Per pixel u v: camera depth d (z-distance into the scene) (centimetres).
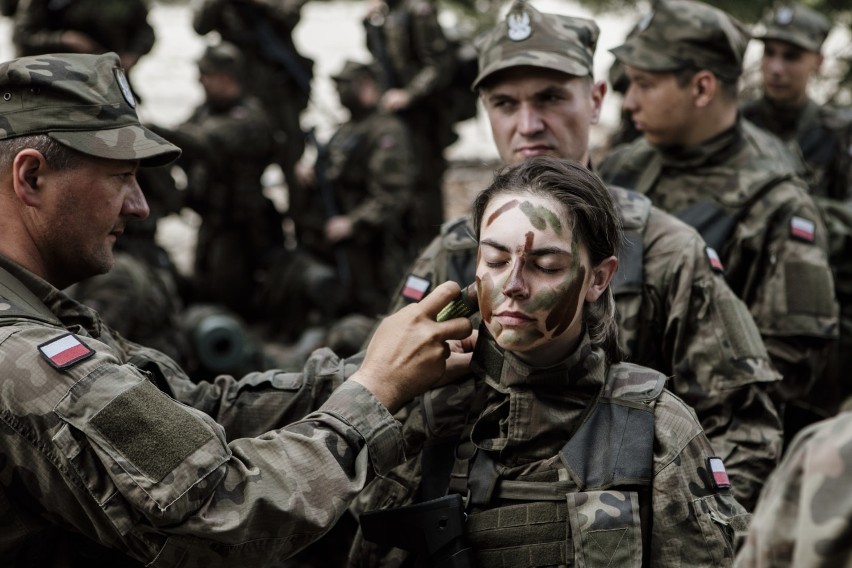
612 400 258
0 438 239
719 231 411
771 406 336
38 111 259
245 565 242
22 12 724
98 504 236
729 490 254
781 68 667
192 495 235
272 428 293
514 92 341
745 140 425
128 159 262
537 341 250
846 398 505
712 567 244
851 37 830
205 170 784
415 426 281
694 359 331
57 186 260
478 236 264
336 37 1297
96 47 736
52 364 240
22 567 250
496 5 938
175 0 1245
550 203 249
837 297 504
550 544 248
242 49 867
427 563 255
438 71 871
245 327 793
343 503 247
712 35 415
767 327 402
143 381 244
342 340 730
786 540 184
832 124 672
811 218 411
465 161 1125
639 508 248
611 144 665
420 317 264
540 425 255
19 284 260
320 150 845
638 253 335
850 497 177
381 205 827
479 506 258
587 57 345
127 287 584
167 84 1157
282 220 836
